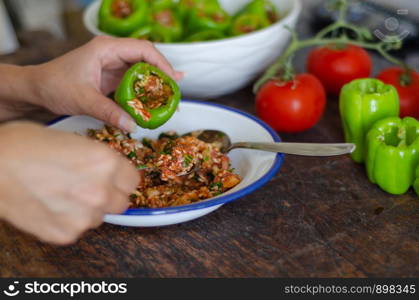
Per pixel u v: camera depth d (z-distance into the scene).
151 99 0.61
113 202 0.46
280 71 0.81
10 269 0.54
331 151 0.58
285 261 0.53
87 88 0.62
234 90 0.79
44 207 0.43
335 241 0.55
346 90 0.64
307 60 0.80
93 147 0.43
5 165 0.42
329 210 0.58
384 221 0.57
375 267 0.52
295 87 0.69
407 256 0.53
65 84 0.64
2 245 0.56
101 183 0.43
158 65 0.65
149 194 0.58
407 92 0.69
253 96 0.79
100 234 0.57
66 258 0.55
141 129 0.67
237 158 0.63
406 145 0.61
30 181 0.42
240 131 0.65
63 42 0.96
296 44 0.73
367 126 0.63
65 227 0.44
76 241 0.56
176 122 0.68
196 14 0.81
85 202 0.43
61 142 0.43
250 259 0.54
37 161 0.42
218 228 0.57
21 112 0.72
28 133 0.43
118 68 0.68
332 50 0.76
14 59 0.90
